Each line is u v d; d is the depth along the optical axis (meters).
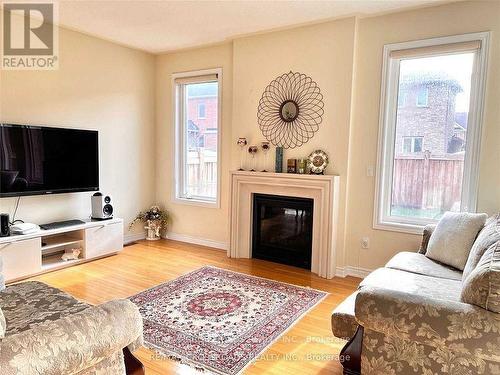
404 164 3.56
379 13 3.45
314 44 3.78
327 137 3.77
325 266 3.70
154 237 5.11
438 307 1.57
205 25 3.81
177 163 5.04
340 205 3.73
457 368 1.57
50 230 3.64
